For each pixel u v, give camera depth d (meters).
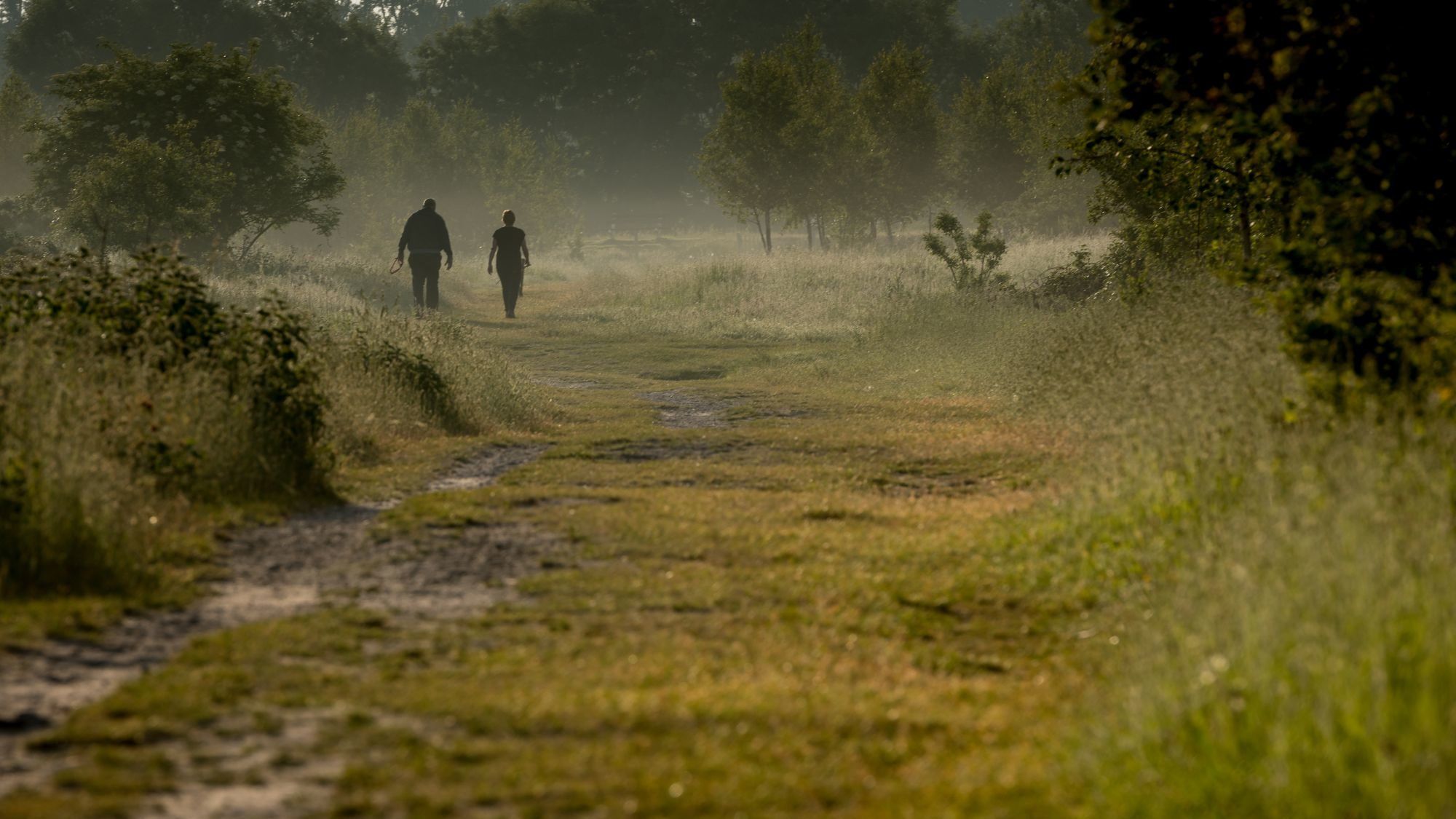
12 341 34.69
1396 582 17.25
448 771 15.58
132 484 29.05
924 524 32.19
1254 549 20.53
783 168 187.00
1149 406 37.81
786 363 79.56
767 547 29.33
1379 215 28.09
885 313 94.12
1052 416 48.12
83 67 132.00
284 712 17.77
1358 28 28.69
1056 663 21.27
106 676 19.30
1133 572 25.52
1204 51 31.53
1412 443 23.92
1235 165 49.47
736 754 16.36
